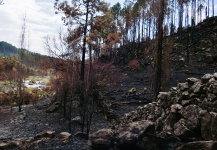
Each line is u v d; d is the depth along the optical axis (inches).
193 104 331.9
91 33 922.7
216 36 1684.3
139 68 1662.2
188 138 305.6
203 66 1300.4
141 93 962.1
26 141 418.3
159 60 641.0
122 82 1302.9
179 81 1029.2
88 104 570.3
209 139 274.4
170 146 296.0
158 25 640.4
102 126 637.3
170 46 866.8
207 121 284.7
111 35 1039.6
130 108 770.8
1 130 666.2
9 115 880.9
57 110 892.0
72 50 824.9
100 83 886.4
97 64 930.7
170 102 404.8
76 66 804.6
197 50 1553.9
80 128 628.1
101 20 979.9
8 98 1223.5
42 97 1390.3
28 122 753.6
